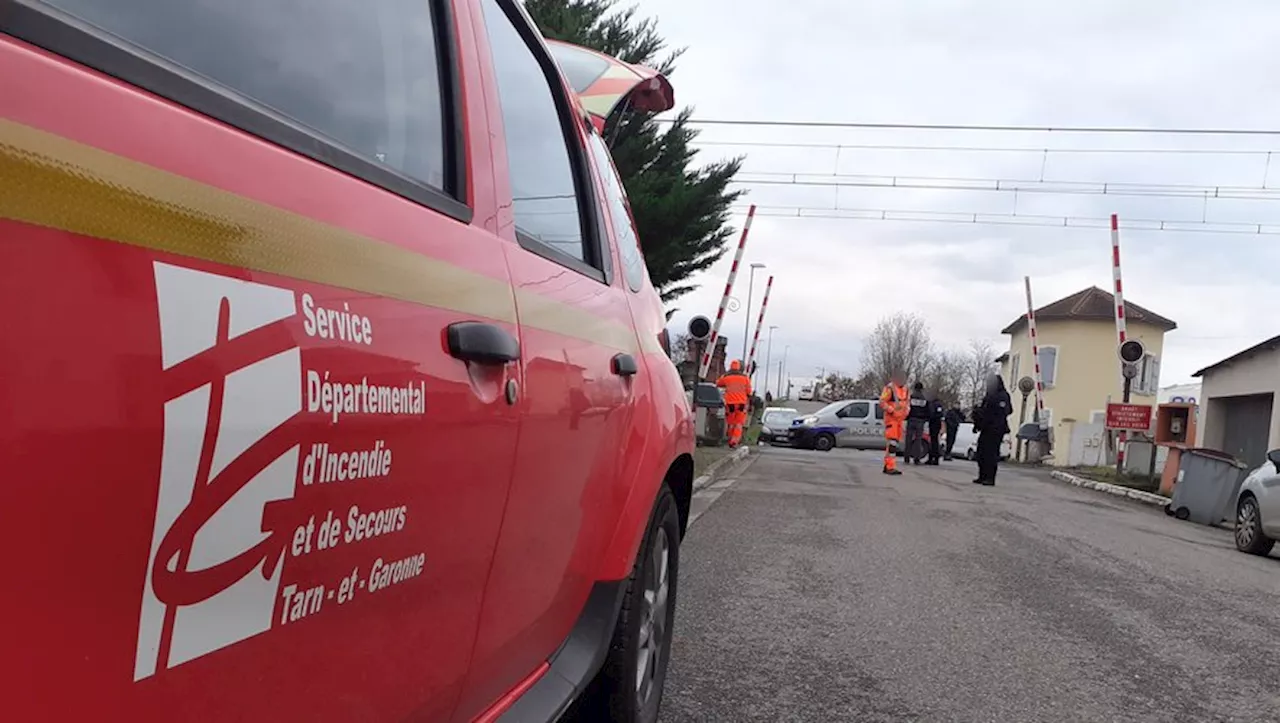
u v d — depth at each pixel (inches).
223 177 46.2
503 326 73.7
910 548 307.4
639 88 163.0
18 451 34.1
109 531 37.7
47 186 36.4
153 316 39.9
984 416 598.5
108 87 41.1
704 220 584.1
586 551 99.2
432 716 67.4
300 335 48.7
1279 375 787.4
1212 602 252.8
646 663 129.0
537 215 93.8
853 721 150.6
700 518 351.9
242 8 54.1
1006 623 215.8
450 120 75.3
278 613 47.7
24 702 34.8
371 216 58.7
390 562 57.3
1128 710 161.5
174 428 40.6
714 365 827.4
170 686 41.3
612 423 103.5
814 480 534.3
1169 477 597.0
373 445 54.4
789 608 220.1
